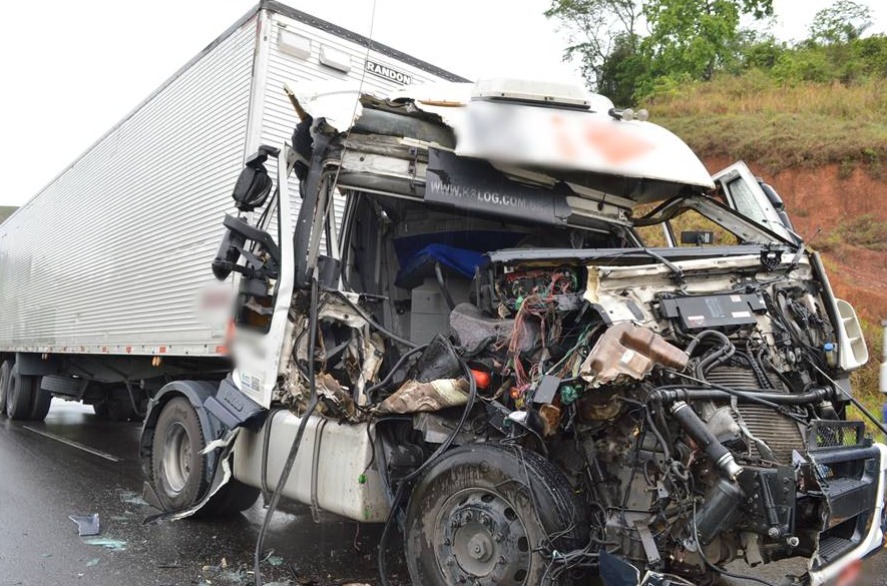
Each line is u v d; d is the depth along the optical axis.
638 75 26.09
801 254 4.29
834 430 3.55
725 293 3.89
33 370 13.26
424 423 4.18
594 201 5.26
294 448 4.42
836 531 3.53
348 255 5.46
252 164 4.99
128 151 9.66
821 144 16.23
